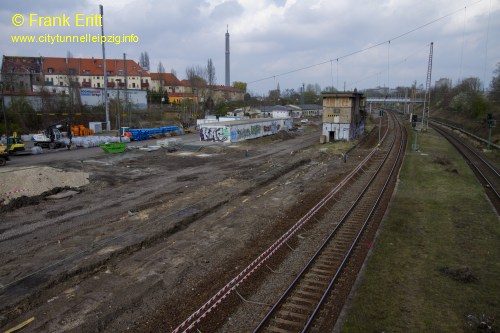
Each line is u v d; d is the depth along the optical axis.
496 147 47.19
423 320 9.93
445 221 17.89
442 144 49.56
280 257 14.35
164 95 104.75
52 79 99.12
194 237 16.77
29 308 11.23
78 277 13.13
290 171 32.38
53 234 17.16
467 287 11.73
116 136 54.34
